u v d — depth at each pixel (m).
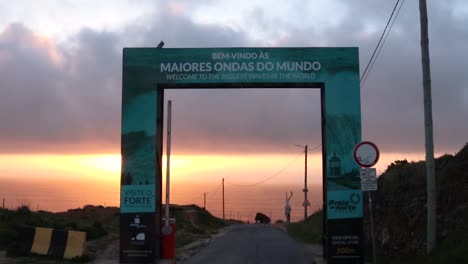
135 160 20.17
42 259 20.45
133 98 20.25
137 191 20.11
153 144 20.17
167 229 19.19
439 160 20.55
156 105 20.27
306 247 27.53
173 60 20.25
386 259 18.39
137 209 20.08
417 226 17.78
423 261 14.95
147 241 19.94
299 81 20.02
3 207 33.81
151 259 19.88
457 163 18.14
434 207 15.43
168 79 20.22
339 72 20.00
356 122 19.81
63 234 21.05
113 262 20.48
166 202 19.41
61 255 20.64
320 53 20.11
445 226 16.12
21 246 21.61
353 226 19.47
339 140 19.78
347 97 19.92
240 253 24.42
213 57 20.20
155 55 20.30
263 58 20.16
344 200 19.55
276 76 20.09
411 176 20.81
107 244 26.89
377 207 23.00
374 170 15.34
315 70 20.03
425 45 15.69
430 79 15.66
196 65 20.23
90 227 30.86
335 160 19.72
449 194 17.12
